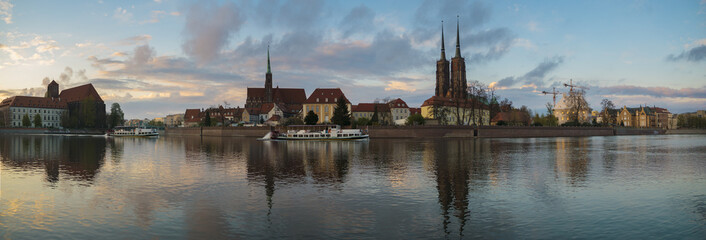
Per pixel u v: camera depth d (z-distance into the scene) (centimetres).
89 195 2858
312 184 3294
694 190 2980
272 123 18388
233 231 2006
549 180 3459
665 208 2420
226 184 3300
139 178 3628
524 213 2317
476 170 4141
